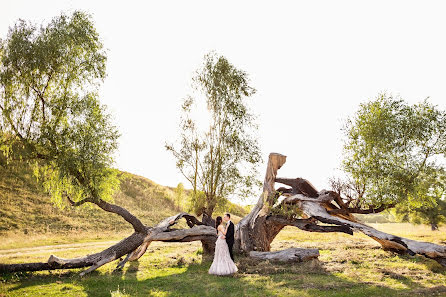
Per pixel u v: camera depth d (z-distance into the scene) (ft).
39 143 49.21
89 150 49.93
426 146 60.75
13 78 50.31
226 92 75.36
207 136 75.15
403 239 53.72
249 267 52.75
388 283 40.78
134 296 35.58
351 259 57.52
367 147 62.49
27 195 146.61
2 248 88.48
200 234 64.28
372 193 61.00
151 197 209.87
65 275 47.62
